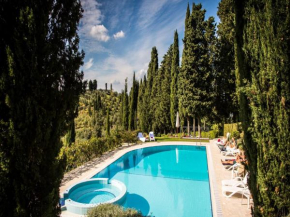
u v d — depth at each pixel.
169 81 26.59
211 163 10.13
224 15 15.02
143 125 30.05
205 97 19.83
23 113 2.24
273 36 2.46
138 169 11.30
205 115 20.59
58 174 2.72
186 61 20.17
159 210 6.20
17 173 2.24
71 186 6.88
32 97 2.34
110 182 7.59
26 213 2.29
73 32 2.95
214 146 15.92
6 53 2.18
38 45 2.45
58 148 2.73
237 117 18.08
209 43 19.95
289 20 2.33
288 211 2.49
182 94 21.12
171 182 8.91
